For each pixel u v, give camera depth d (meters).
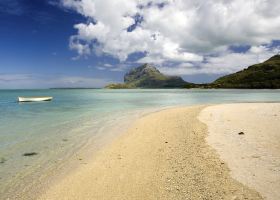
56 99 68.12
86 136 17.30
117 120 24.61
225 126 17.95
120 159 11.89
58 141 15.88
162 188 8.55
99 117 27.22
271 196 7.41
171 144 14.07
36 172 10.49
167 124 20.86
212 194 7.79
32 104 49.06
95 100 62.84
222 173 9.23
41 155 12.88
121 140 15.82
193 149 12.59
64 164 11.43
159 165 10.77
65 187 8.97
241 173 9.12
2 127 21.22
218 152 11.70
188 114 26.42
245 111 26.78
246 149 11.95
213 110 29.12
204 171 9.59
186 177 9.23
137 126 20.69
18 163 11.65
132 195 8.19
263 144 12.71
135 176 9.71
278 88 191.25
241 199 7.36
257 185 8.12
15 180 9.68
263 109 28.14
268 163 9.98
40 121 24.67
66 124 22.56
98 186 8.95
